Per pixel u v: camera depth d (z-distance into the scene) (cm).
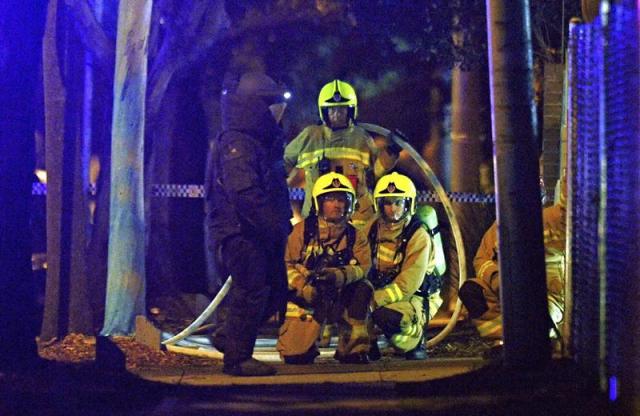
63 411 1936
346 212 2584
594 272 2023
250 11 3672
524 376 2086
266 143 2292
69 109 3164
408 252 2680
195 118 3819
